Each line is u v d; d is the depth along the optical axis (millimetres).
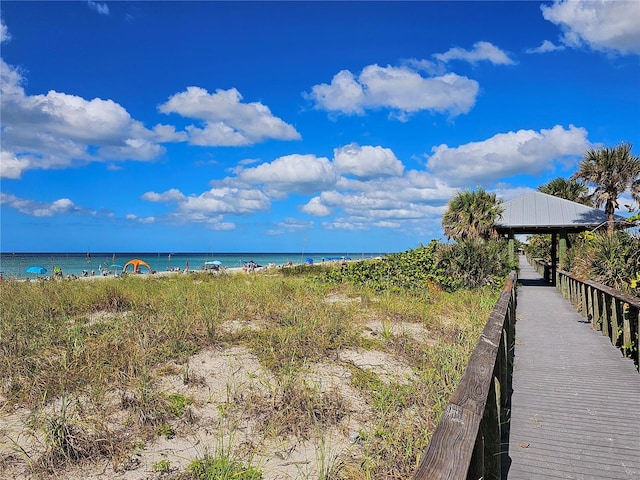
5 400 4816
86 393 4844
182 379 5418
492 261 16875
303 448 4066
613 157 23969
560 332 9555
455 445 1905
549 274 25656
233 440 4160
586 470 3730
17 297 10078
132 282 13859
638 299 6664
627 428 4535
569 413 4938
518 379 6191
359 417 4676
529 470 3740
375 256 17609
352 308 9828
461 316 9977
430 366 6098
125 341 6410
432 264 16641
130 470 3635
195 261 110000
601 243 12391
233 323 8117
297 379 5383
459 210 24547
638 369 6445
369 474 3479
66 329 7293
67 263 73750
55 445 3744
